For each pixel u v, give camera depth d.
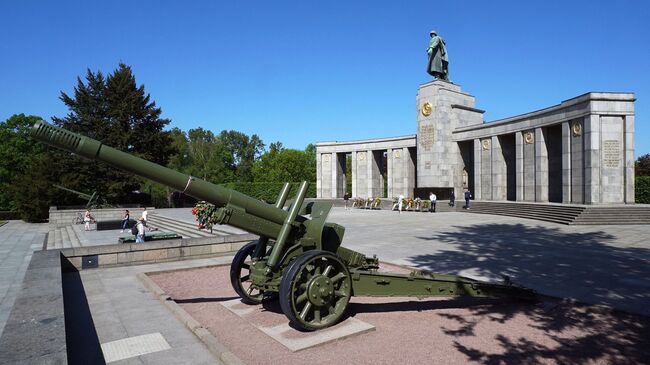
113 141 38.53
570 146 25.94
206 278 9.77
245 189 56.72
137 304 7.55
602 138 24.09
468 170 37.03
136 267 10.77
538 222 22.67
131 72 41.38
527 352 5.38
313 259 5.73
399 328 6.28
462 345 5.61
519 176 30.17
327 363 5.03
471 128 34.75
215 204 6.13
